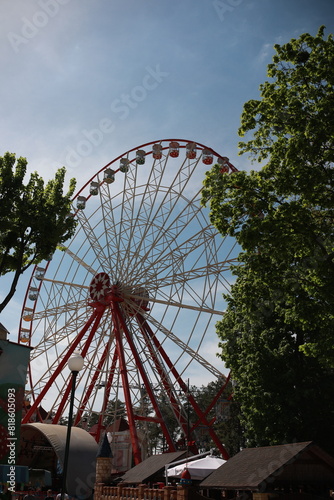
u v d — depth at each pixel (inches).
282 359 1493.6
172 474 1160.2
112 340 2171.5
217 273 2066.9
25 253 1144.2
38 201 1119.6
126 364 2001.7
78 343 2149.4
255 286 1071.0
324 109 904.9
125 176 2266.2
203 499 922.7
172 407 2055.9
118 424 2733.8
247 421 1656.0
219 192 1033.5
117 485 1290.6
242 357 1612.9
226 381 2124.8
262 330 1582.2
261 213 1010.7
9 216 1074.7
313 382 1497.3
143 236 2153.1
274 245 917.2
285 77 1005.8
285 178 936.3
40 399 2064.5
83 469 1536.7
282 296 1029.2
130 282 2132.1
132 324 2162.9
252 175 1035.3
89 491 1518.2
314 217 984.3
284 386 1483.8
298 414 1477.6
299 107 941.2
